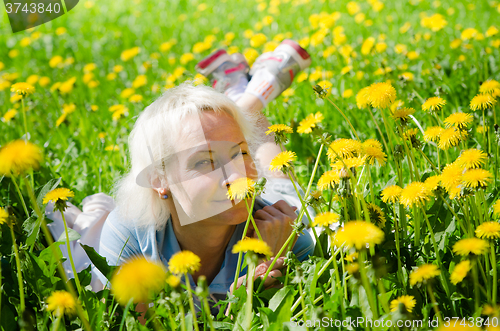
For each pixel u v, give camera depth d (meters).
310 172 2.31
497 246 1.31
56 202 1.16
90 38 7.09
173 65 4.81
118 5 9.68
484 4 5.88
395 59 4.00
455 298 1.13
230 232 1.46
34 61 5.78
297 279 1.06
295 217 1.56
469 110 2.38
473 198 1.26
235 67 2.61
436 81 2.80
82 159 2.67
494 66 3.13
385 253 1.28
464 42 3.61
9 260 1.40
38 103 3.52
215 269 1.49
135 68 4.85
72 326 1.14
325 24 3.93
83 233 1.83
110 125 3.26
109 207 2.03
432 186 1.19
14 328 1.16
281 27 6.50
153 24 7.98
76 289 1.25
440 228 1.32
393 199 1.19
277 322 1.07
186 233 1.44
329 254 1.35
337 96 3.07
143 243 1.48
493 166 1.74
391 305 1.01
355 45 4.42
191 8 8.95
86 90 4.35
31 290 1.29
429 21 3.77
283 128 1.34
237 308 1.18
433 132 1.39
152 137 1.37
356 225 0.90
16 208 1.86
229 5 8.67
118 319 1.18
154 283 0.80
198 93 1.41
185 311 1.15
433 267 0.98
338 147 1.24
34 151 0.99
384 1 7.06
